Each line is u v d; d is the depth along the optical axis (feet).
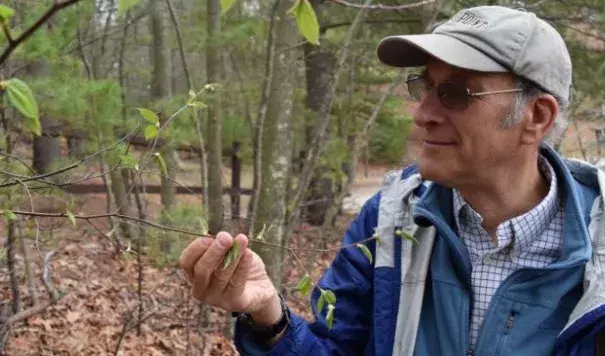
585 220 4.88
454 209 5.17
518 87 4.61
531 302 4.67
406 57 5.08
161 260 16.85
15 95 2.81
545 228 4.97
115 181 21.80
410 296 5.08
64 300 17.54
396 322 5.14
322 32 27.91
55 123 14.30
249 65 28.73
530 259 4.96
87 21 16.85
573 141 23.84
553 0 22.54
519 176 4.87
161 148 17.78
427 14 18.06
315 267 21.45
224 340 17.42
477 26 4.63
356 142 22.26
